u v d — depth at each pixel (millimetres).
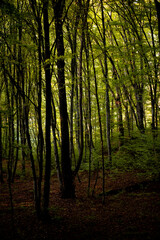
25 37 6977
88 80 7312
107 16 10359
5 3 4590
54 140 7543
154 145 8109
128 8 8648
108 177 9570
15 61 5211
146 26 8734
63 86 7332
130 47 8383
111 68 11930
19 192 8094
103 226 4621
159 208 5086
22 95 5441
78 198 7129
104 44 6816
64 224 4863
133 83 9648
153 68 7766
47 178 5074
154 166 7953
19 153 17594
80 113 7418
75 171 7387
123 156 10242
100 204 6328
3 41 5699
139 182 7660
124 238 3824
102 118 12664
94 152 11578
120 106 11516
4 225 4707
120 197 6699
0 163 10180
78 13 6668
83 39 6945
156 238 3627
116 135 11945
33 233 4348
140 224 4398
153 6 7871
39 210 5133
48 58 5180
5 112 5941
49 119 5129
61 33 6965
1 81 9586
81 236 4164
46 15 5074
